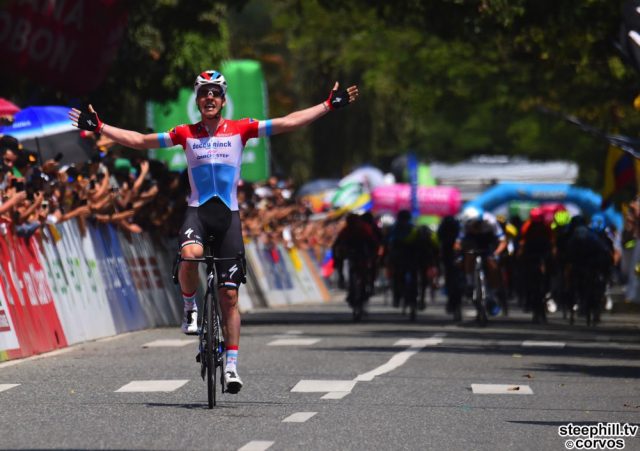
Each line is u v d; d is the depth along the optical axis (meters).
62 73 52.44
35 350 37.53
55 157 41.31
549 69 67.75
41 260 39.91
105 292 46.09
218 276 26.28
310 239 103.31
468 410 25.72
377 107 133.38
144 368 33.25
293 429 22.78
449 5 55.25
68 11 52.00
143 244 52.25
